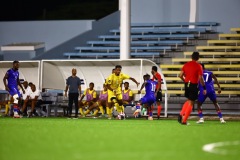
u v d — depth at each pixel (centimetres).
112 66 7225
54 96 7050
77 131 3478
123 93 6794
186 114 4512
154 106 8269
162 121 5450
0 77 7575
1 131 3447
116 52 9600
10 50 9925
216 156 2117
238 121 5759
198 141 2775
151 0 10106
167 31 9838
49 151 2252
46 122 4928
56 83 7494
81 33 10100
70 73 7481
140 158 2023
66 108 7531
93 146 2469
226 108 8206
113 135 3130
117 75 5953
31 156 2069
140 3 10162
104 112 7106
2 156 2072
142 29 9975
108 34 10219
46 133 3269
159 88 5988
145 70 7150
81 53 9594
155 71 6022
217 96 8575
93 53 9556
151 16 10119
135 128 3903
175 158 2042
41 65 7281
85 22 10150
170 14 10025
